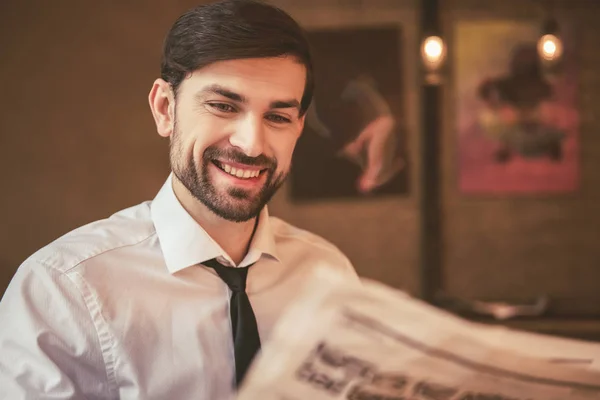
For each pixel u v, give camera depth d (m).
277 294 1.35
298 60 1.15
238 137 1.12
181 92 1.16
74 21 3.60
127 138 3.64
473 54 3.59
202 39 1.12
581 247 3.64
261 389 0.78
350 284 0.79
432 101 3.47
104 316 1.19
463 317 3.56
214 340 1.24
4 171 3.61
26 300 1.17
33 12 3.59
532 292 3.66
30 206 3.62
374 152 3.65
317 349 0.78
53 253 1.22
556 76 3.42
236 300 1.25
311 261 1.44
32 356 1.13
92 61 3.61
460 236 3.67
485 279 3.68
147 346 1.21
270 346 0.78
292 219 3.68
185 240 1.25
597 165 3.61
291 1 3.60
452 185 3.66
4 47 3.59
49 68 3.61
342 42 3.61
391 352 0.78
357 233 3.68
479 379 0.80
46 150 3.62
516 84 3.59
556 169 3.62
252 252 1.31
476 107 3.62
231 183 1.14
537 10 3.56
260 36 1.11
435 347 0.78
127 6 3.61
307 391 0.79
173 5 3.62
